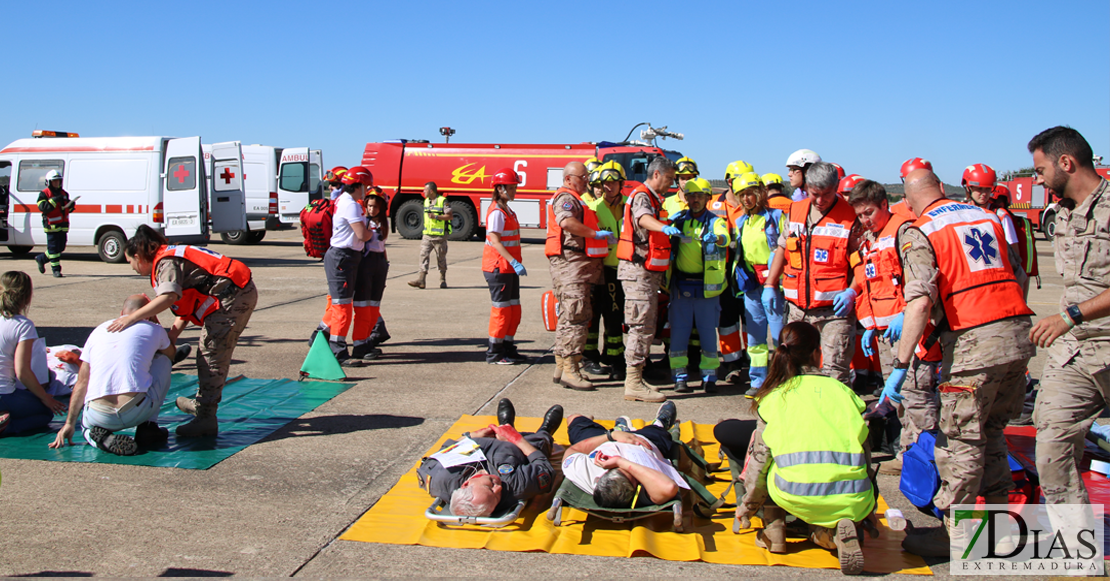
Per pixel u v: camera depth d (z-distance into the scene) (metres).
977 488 3.48
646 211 6.05
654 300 6.30
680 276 6.53
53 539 3.77
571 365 6.71
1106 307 3.24
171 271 5.05
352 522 4.00
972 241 3.50
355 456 5.00
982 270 3.47
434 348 8.44
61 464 4.78
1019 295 3.49
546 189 23.36
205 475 4.64
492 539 3.77
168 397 6.41
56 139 17.55
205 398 5.30
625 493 3.78
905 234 3.62
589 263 6.57
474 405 6.19
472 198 24.20
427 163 24.47
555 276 6.64
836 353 5.27
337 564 3.54
